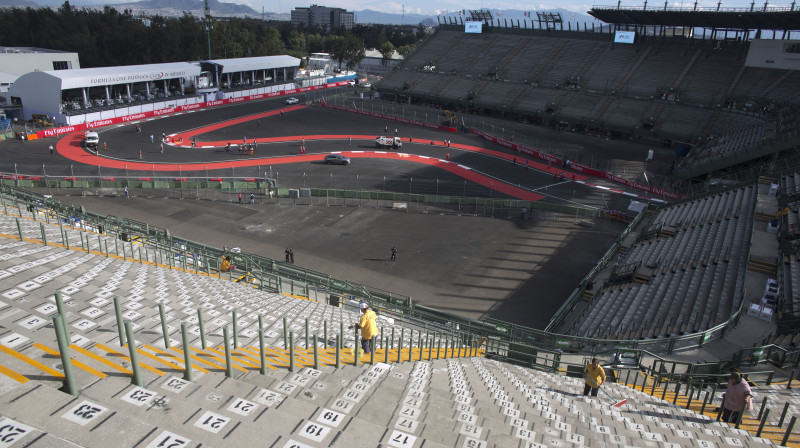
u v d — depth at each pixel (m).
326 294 26.83
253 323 14.57
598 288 31.61
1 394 4.86
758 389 14.70
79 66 100.44
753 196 36.16
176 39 116.38
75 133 68.06
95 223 29.02
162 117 81.25
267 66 107.19
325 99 98.12
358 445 5.89
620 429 10.82
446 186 52.47
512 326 24.89
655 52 82.00
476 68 98.25
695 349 18.56
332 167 57.62
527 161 59.03
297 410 7.08
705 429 11.27
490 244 39.09
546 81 87.88
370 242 38.72
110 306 12.15
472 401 11.02
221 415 5.65
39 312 10.61
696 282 25.42
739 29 71.81
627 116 75.00
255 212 43.88
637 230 41.22
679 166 57.91
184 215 42.38
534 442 8.91
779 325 19.78
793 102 61.34
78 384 5.75
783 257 25.14
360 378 10.38
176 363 8.09
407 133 76.81
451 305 30.20
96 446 4.39
